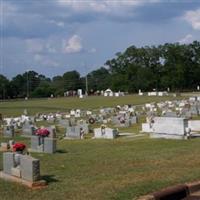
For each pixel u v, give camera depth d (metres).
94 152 20.62
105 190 11.95
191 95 100.44
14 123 44.69
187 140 24.70
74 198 11.32
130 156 18.30
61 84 167.25
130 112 51.56
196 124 30.86
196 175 13.49
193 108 46.19
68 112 65.44
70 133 32.34
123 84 150.12
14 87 158.12
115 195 11.36
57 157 19.36
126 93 133.12
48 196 11.73
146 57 156.62
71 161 17.72
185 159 16.72
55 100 103.44
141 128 35.09
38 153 21.50
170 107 59.97
